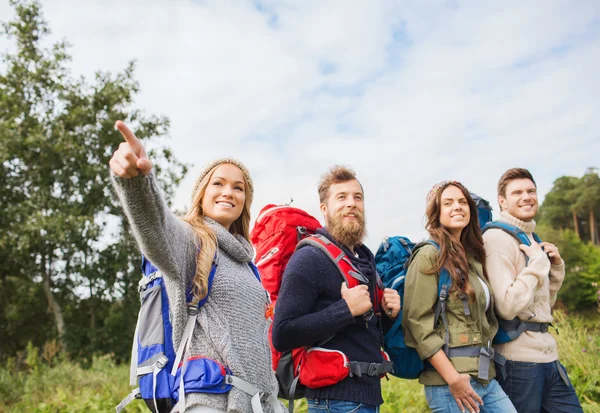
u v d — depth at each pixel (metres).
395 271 3.39
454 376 2.89
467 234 3.34
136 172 1.84
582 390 4.79
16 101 17.77
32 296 18.97
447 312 3.06
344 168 3.10
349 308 2.62
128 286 18.52
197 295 2.16
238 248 2.44
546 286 3.37
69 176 17.73
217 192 2.51
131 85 19.03
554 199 69.56
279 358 2.93
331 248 2.87
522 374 3.21
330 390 2.65
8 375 9.51
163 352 2.11
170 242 2.06
